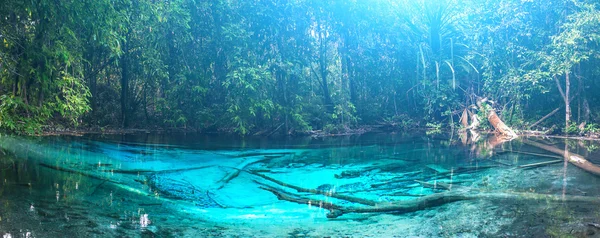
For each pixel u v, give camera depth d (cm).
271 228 219
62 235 186
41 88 623
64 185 298
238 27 895
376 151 591
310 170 420
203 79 910
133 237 192
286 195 301
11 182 293
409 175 391
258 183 347
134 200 271
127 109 898
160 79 894
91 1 546
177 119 897
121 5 637
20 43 580
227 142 700
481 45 1021
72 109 636
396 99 1187
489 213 242
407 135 902
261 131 928
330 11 1039
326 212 255
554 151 552
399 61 1180
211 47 930
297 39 1015
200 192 307
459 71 1112
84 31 656
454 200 279
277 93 960
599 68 804
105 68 898
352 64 1130
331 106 1045
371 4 1079
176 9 791
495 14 943
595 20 711
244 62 869
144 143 634
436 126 1075
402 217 241
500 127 895
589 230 203
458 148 625
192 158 485
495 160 483
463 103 1091
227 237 200
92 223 210
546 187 321
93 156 461
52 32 571
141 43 844
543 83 877
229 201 283
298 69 984
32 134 640
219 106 923
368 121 1136
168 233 203
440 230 211
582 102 834
